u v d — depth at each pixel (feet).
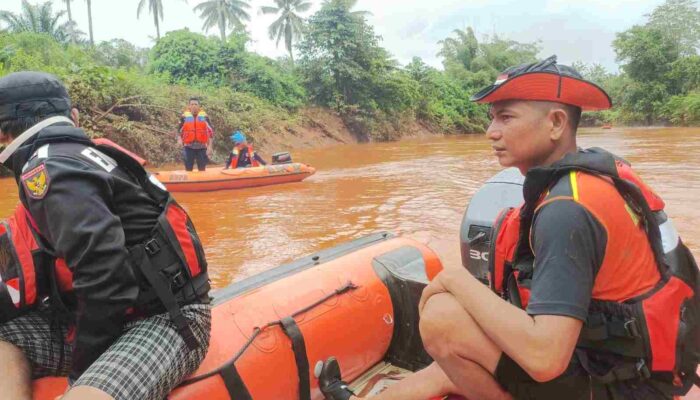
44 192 5.32
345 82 104.01
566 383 5.16
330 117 99.86
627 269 4.92
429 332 5.44
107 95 58.18
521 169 5.66
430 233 20.27
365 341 8.70
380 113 108.17
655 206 5.49
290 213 25.63
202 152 40.45
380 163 52.11
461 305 5.24
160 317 5.91
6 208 28.14
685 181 31.94
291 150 81.25
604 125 148.56
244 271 16.56
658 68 152.46
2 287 5.75
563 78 5.18
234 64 88.79
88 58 80.89
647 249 5.05
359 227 22.00
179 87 69.97
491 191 10.37
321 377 7.66
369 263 9.37
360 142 102.68
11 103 5.79
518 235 5.79
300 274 8.70
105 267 5.28
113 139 56.54
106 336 5.54
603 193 4.89
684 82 150.51
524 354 4.77
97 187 5.45
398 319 9.30
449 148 73.67
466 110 138.92
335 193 31.76
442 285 5.45
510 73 5.39
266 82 90.27
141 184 5.96
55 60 74.59
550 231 4.83
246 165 37.83
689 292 5.24
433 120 126.62
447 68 165.37
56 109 5.98
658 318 4.89
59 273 5.75
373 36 109.60
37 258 5.66
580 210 4.80
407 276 9.43
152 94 63.16
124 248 5.43
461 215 23.70
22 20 133.18
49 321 6.11
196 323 6.05
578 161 5.05
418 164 49.47
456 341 5.27
